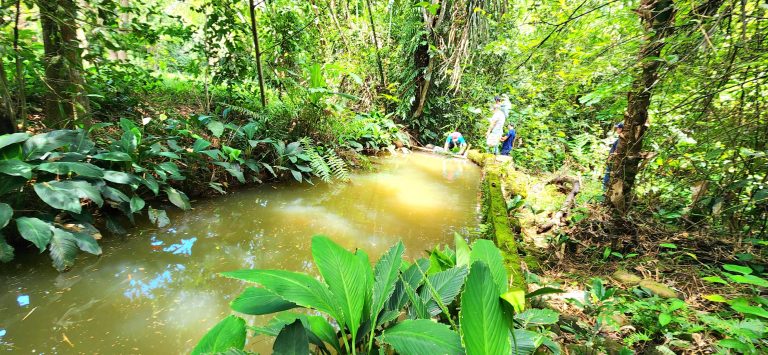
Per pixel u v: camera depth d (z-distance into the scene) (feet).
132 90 16.66
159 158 12.14
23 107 10.15
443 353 3.28
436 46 26.32
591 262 8.93
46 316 6.35
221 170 13.76
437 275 4.71
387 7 28.25
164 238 9.62
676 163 9.53
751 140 8.22
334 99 23.89
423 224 12.00
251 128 14.94
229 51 17.38
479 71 27.89
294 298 3.58
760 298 5.55
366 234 10.87
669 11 7.21
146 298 7.07
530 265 8.68
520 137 25.89
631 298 6.91
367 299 4.17
